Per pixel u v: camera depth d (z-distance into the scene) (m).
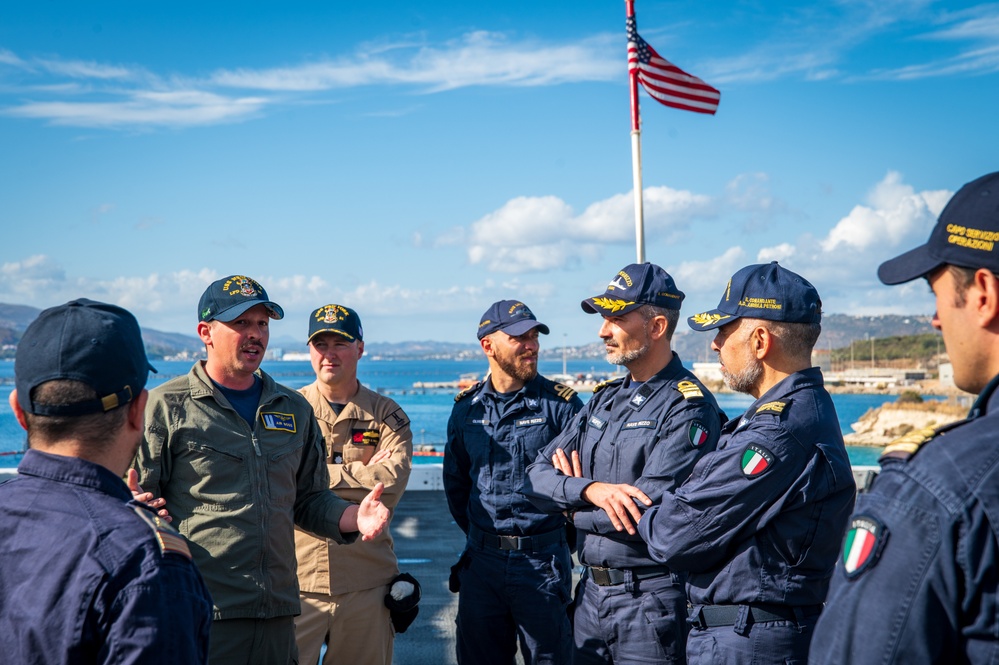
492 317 4.07
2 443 38.88
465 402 4.16
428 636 4.41
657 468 2.98
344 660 3.69
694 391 3.07
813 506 2.35
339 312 4.04
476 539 3.92
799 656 2.33
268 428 2.97
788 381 2.52
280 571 2.92
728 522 2.37
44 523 1.54
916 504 1.29
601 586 3.14
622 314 3.18
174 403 2.86
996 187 1.39
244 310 2.90
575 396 4.11
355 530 2.94
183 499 2.83
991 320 1.37
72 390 1.58
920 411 65.31
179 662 1.45
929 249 1.45
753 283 2.61
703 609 2.46
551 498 3.19
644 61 7.99
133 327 1.73
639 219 7.56
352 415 3.99
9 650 1.47
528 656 3.80
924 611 1.25
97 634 1.45
